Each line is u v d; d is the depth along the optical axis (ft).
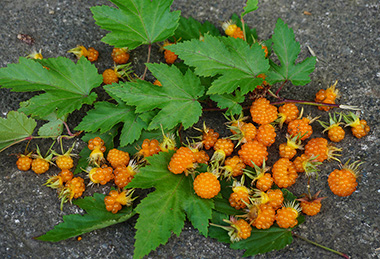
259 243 1.30
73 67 1.39
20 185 1.37
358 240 1.33
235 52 1.36
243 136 1.35
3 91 1.46
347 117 1.42
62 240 1.32
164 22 1.41
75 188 1.34
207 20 1.56
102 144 1.38
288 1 1.57
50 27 1.53
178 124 1.41
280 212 1.30
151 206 1.27
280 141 1.42
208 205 1.29
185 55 1.35
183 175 1.32
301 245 1.33
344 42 1.52
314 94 1.47
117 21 1.40
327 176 1.39
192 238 1.33
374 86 1.47
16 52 1.51
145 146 1.35
